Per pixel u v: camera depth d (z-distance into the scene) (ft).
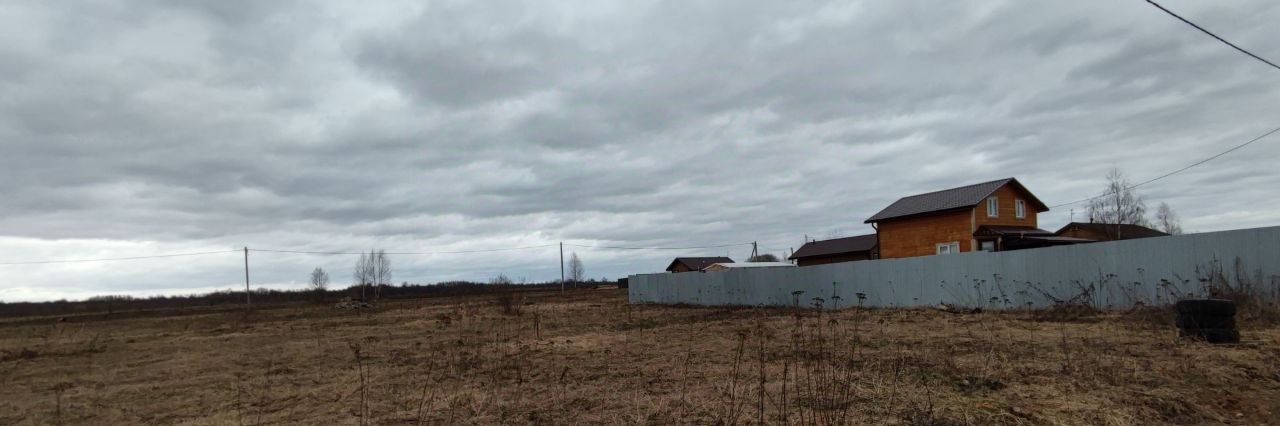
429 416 20.29
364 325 64.08
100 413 23.38
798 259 153.69
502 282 145.38
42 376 33.76
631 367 28.66
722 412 19.01
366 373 29.76
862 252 137.08
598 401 21.52
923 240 95.20
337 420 20.44
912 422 17.35
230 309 120.16
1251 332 31.58
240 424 19.84
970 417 17.57
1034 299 54.08
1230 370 22.39
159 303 161.58
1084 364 24.38
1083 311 46.44
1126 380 21.45
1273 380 20.86
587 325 54.85
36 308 143.74
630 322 57.41
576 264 272.31
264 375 30.48
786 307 72.33
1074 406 18.40
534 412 20.26
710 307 82.17
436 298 149.59
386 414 20.94
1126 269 48.96
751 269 82.99
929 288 62.54
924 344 32.35
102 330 67.87
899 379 22.74
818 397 20.11
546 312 75.46
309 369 32.30
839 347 32.58
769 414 18.56
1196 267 45.24
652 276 101.60
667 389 22.99
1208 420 17.25
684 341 38.68
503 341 40.68
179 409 23.52
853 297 70.18
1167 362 24.32
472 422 19.38
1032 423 17.03
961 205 88.79
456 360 32.99
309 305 124.36
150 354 42.50
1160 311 38.40
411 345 42.47
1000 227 90.33
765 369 26.40
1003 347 29.99
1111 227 115.65
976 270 58.59
